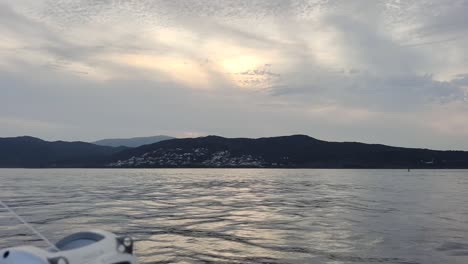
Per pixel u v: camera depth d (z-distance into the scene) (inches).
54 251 175.6
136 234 630.5
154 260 453.1
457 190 1914.4
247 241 574.2
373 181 2945.4
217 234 634.2
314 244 554.6
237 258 467.8
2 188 1898.4
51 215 867.4
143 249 512.4
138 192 1659.7
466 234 642.8
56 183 2385.6
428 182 2859.3
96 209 995.3
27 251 155.6
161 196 1454.2
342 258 473.1
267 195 1534.2
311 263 446.9
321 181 2854.3
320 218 845.2
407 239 595.2
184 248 521.7
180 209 1016.2
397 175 4598.9
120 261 173.0
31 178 3164.4
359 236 621.0
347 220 812.6
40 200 1258.6
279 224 753.0
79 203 1155.9
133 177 3457.2
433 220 816.3
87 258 163.6
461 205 1145.4
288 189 1930.4
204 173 4847.4
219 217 856.3
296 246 539.5
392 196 1503.4
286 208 1051.9
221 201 1261.1
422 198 1416.1
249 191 1768.0
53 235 614.2
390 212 960.3
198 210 995.9
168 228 695.7
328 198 1397.6
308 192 1720.0
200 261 450.9
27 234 618.2
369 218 845.8
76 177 3422.7
